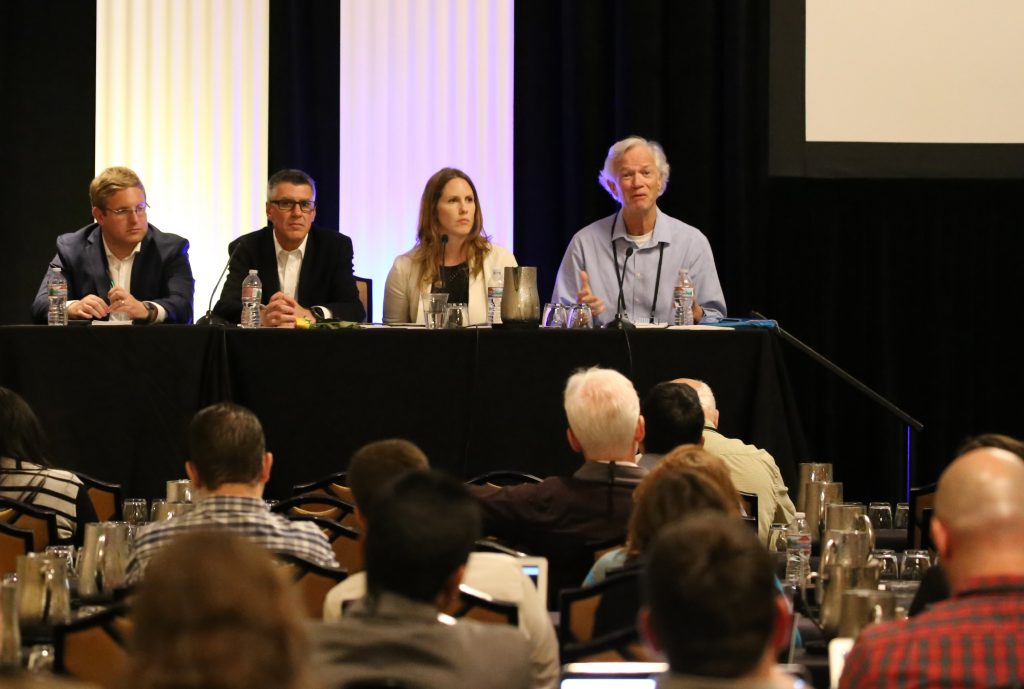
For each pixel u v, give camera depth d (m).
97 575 6.20
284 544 5.47
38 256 13.56
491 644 3.75
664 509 4.83
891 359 14.28
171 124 13.76
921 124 13.40
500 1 13.95
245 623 2.37
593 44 13.75
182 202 13.77
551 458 9.45
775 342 9.64
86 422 9.21
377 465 5.31
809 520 8.00
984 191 14.17
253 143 13.82
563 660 4.59
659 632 2.97
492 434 9.44
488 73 13.97
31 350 9.20
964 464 3.72
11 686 1.91
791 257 14.16
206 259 13.77
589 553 6.42
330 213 13.81
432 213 11.06
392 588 3.78
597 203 13.80
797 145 13.38
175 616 2.37
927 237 14.24
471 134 13.94
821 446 14.29
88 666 4.46
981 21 13.37
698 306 10.58
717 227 13.80
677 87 13.64
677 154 13.66
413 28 13.91
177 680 2.33
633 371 9.45
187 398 9.29
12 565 6.41
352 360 9.40
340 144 13.84
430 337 9.44
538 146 13.93
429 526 3.77
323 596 5.21
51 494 7.69
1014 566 3.56
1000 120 13.43
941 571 5.05
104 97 13.68
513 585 4.81
